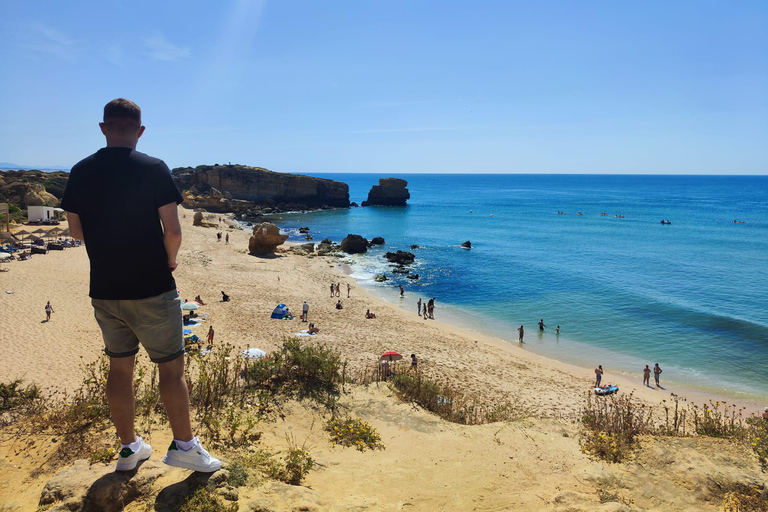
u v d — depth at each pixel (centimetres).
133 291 309
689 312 3181
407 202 14612
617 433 672
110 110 311
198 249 4959
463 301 3606
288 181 11062
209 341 2148
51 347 1883
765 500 500
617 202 14612
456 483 535
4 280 2831
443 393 1005
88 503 338
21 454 437
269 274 4122
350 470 532
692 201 15000
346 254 5612
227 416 588
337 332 2567
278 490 404
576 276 4369
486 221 9362
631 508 454
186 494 353
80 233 312
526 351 2544
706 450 603
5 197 6266
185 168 11038
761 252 5675
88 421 499
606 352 2558
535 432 702
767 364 2367
